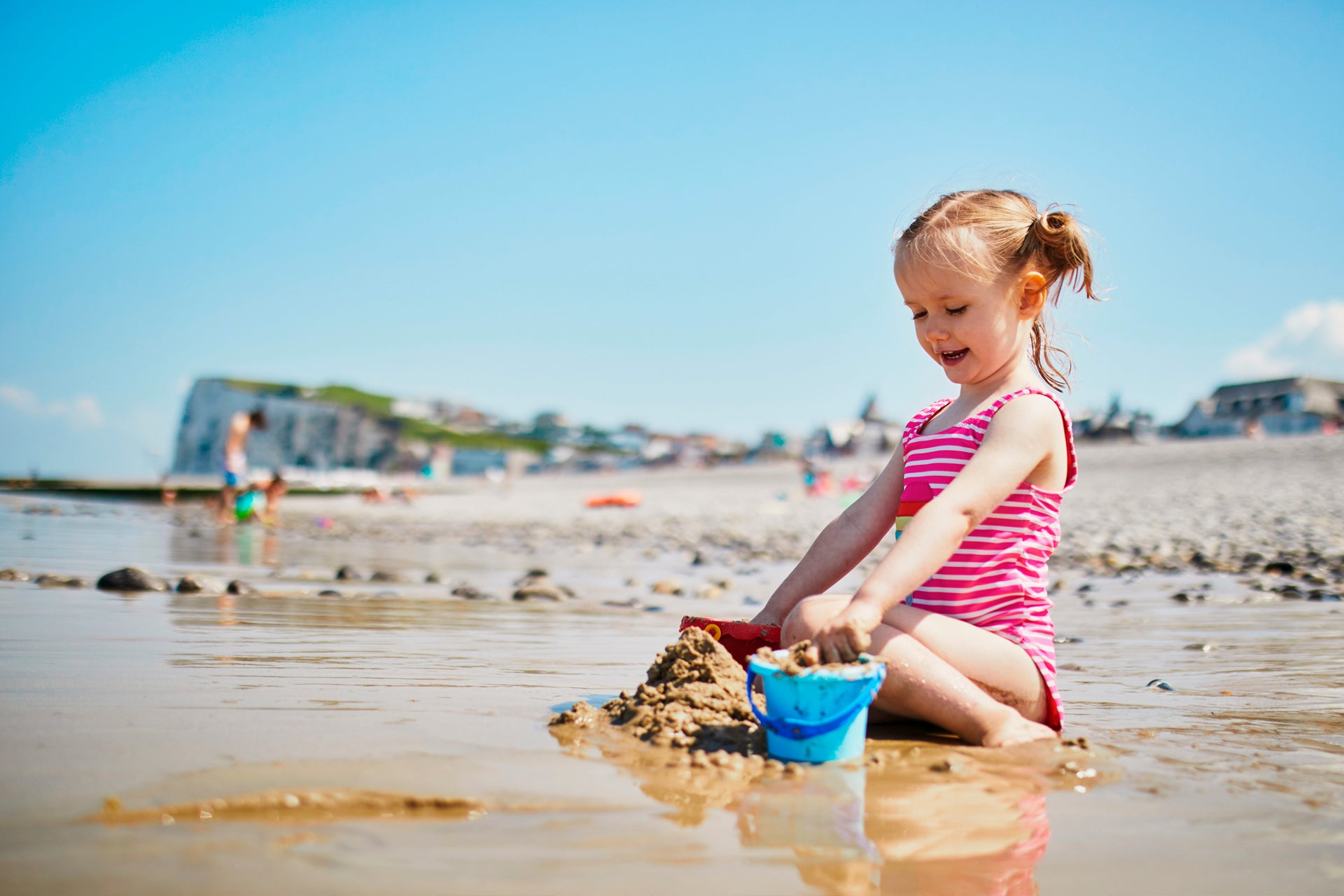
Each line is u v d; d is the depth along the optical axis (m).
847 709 1.69
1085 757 1.76
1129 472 27.06
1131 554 8.27
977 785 1.56
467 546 11.12
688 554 10.08
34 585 4.51
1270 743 1.93
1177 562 7.33
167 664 2.49
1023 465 2.08
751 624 2.25
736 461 67.75
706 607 4.83
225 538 10.70
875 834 1.31
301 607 4.08
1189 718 2.20
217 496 26.53
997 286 2.14
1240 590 5.43
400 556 8.70
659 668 2.08
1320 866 1.22
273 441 82.12
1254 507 14.30
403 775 1.48
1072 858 1.24
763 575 7.30
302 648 2.91
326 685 2.28
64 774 1.42
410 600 4.62
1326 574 6.11
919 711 1.94
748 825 1.33
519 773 1.54
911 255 2.18
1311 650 3.32
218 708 1.96
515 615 4.13
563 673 2.63
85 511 17.72
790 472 50.22
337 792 1.35
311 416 82.94
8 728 1.71
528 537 13.73
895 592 1.89
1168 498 17.19
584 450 94.12
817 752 1.68
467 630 3.55
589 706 2.00
